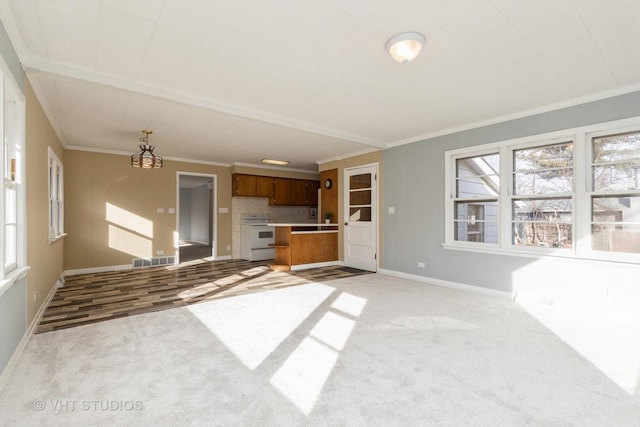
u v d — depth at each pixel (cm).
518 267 397
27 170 270
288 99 356
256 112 399
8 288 212
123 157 609
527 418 169
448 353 247
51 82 295
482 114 405
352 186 636
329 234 655
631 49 250
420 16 210
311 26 221
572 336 281
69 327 298
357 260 620
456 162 471
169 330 291
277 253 636
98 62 270
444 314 340
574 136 356
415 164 516
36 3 194
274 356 240
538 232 388
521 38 236
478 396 190
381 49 252
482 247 430
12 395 188
